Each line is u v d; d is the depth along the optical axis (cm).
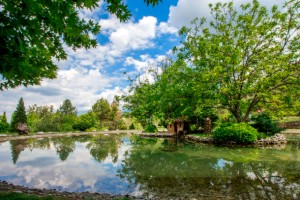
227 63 2036
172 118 3156
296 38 1966
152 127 3634
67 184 885
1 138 2866
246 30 2114
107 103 5616
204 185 799
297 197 656
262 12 2045
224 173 970
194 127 2864
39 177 1003
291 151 1512
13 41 374
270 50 2030
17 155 1670
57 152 1805
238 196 673
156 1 351
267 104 2150
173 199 657
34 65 477
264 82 1925
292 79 1939
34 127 4294
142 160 1338
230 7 2178
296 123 3419
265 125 2102
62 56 501
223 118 2917
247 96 2295
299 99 2048
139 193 736
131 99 3969
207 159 1305
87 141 2645
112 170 1112
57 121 4834
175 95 2653
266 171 978
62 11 355
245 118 2203
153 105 3253
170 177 929
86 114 5341
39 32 381
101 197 646
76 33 400
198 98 2391
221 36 2223
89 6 353
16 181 943
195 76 2369
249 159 1260
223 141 1948
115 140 2716
